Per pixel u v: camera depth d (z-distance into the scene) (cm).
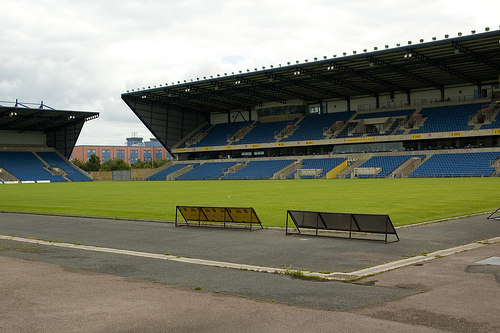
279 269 1171
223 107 10419
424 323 740
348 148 8556
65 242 1706
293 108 9688
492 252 1291
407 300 863
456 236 1603
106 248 1559
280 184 6047
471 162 6844
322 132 8825
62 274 1155
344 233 1756
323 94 8950
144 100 9469
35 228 2130
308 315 796
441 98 8181
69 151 10675
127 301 905
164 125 10112
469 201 2888
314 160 8625
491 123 7150
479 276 1020
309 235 1736
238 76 7469
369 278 1048
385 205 2764
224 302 887
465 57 6197
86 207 3206
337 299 888
